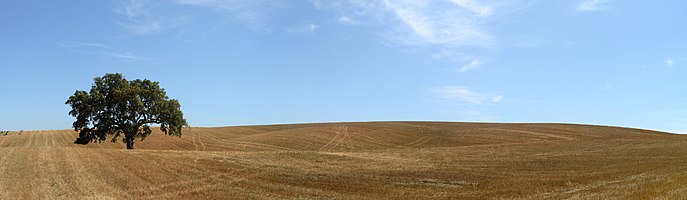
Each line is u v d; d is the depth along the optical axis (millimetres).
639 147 47375
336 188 26875
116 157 40344
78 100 60375
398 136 86812
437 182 29109
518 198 22609
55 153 42375
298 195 24625
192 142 80562
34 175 29938
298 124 114438
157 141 79750
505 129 92875
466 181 29312
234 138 86688
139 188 26172
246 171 34062
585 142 55500
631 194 20859
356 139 83250
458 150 53344
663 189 21344
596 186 24750
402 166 38188
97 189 25453
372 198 23766
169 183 28094
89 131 61312
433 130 93812
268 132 95688
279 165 37875
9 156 39906
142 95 62469
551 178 29500
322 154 46625
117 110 61438
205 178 30359
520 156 45000
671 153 40812
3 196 23188
